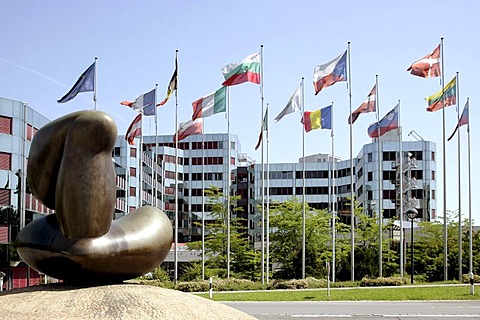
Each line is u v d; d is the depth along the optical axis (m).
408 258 61.25
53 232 11.20
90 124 10.92
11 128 52.78
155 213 12.38
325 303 28.44
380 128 47.47
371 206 94.25
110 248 11.14
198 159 117.94
